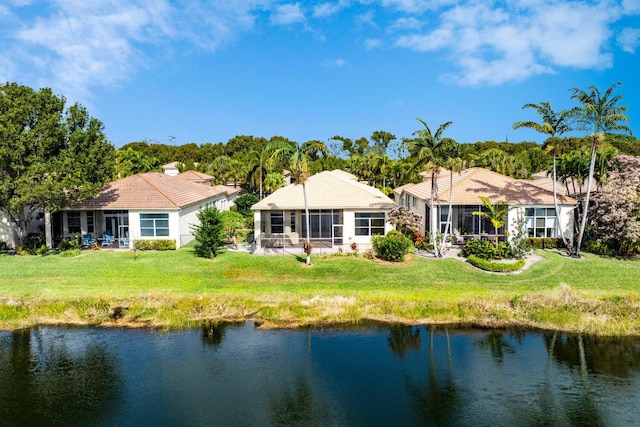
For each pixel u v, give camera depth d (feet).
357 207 119.03
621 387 54.03
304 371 58.18
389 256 101.24
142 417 47.78
